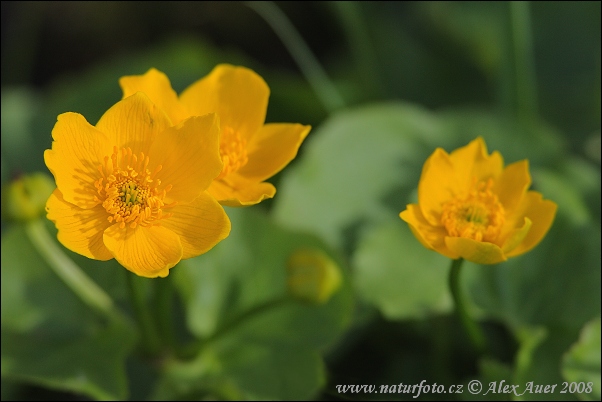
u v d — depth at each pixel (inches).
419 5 32.9
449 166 25.4
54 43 35.4
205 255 27.6
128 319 27.8
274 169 25.2
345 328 27.1
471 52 32.3
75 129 24.5
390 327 28.3
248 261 27.6
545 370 26.7
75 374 26.6
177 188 24.7
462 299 26.1
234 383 26.9
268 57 35.6
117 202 24.6
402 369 28.0
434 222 25.3
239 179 25.3
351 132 28.9
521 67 29.2
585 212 27.8
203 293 27.5
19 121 29.8
